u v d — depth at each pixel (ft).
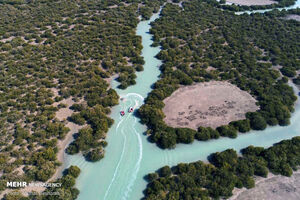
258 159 204.03
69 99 273.75
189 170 195.00
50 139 226.17
